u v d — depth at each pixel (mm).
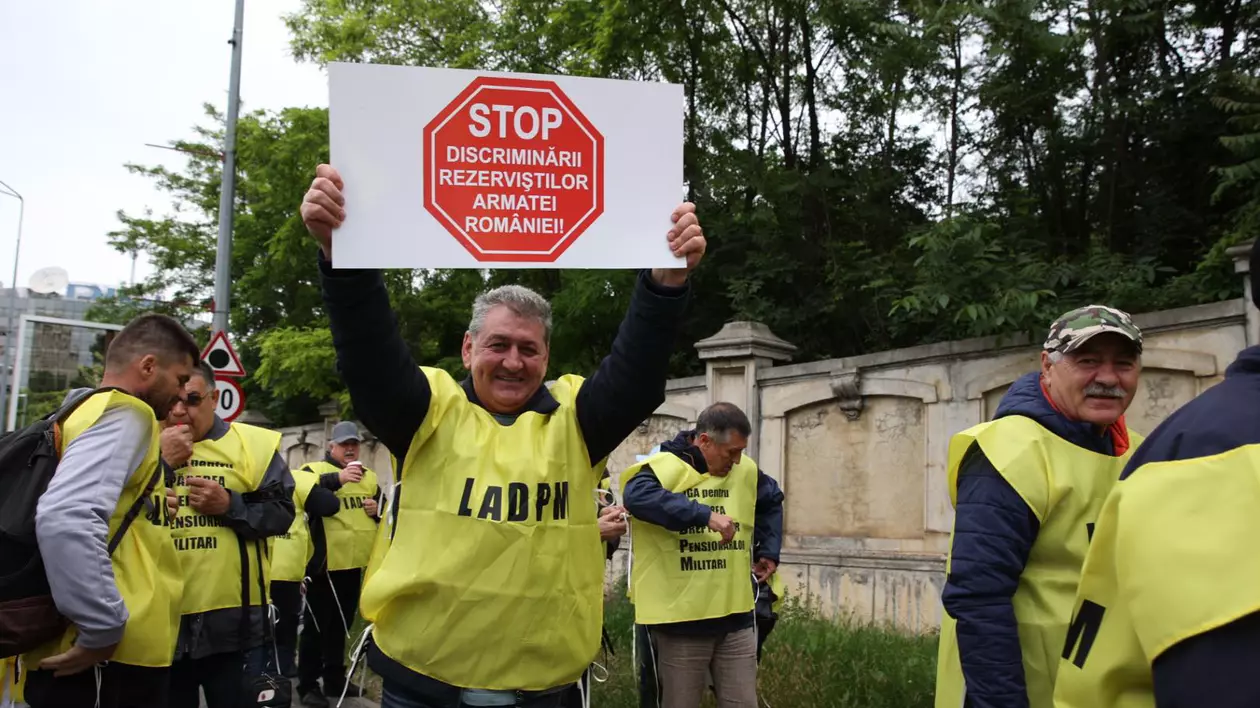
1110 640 1442
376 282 2279
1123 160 11156
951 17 9680
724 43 14656
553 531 2385
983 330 7477
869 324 10773
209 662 4074
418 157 2258
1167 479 1360
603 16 13227
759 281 11812
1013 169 12328
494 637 2291
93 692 2832
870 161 13500
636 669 4922
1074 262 9961
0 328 43125
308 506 6945
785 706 5605
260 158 16562
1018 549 2496
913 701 5402
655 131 2406
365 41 15656
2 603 2635
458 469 2361
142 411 2938
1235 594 1224
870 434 8555
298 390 16188
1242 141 7773
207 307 20719
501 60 15148
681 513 4438
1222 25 10914
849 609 8359
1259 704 1173
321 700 6965
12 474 2727
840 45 13719
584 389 2559
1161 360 6688
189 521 4016
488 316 2486
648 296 2424
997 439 2602
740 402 9586
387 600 2330
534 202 2324
